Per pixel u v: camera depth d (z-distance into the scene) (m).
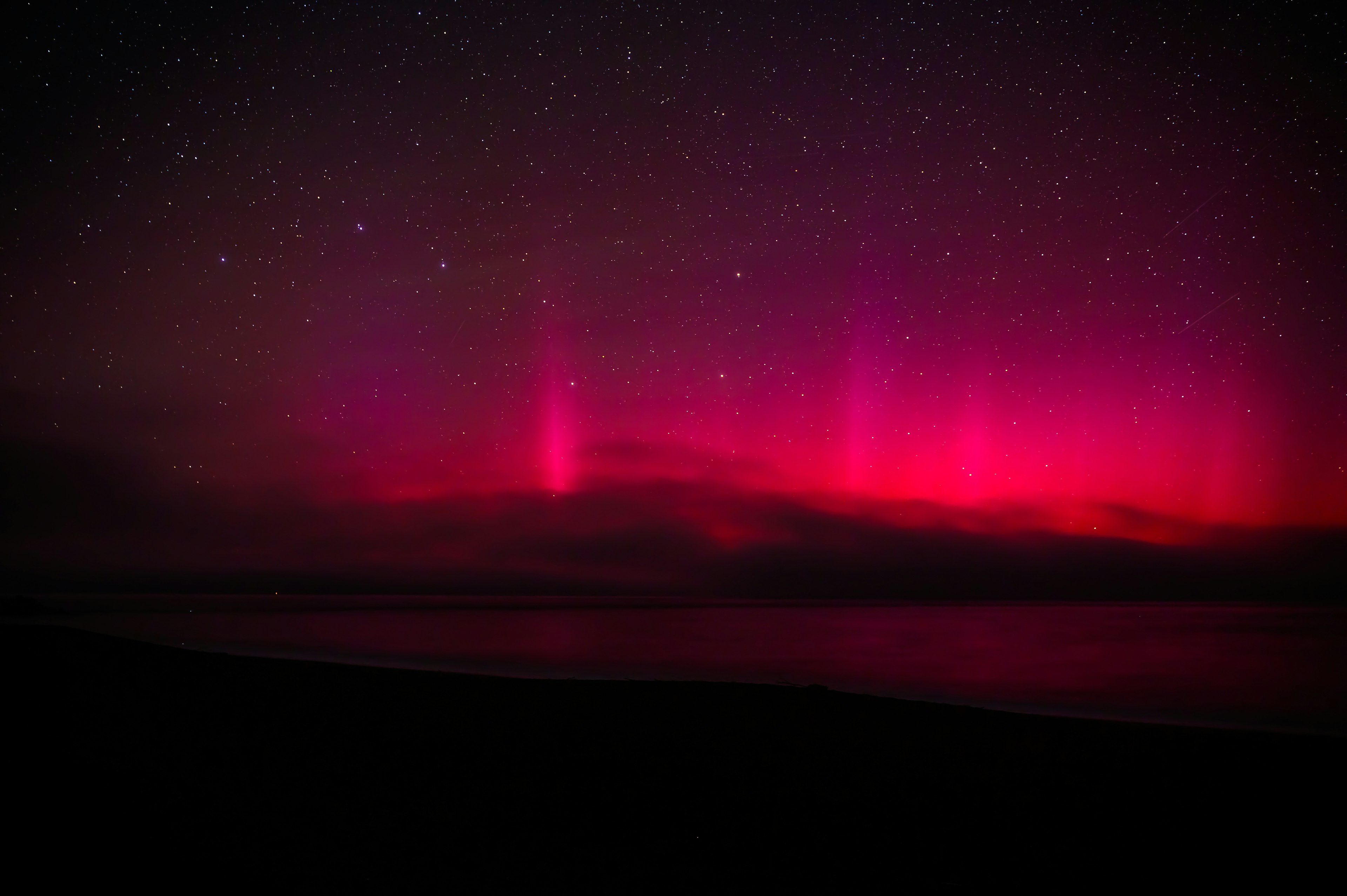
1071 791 3.53
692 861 2.83
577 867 2.75
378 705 4.62
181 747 3.73
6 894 2.28
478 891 2.53
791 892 2.62
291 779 3.43
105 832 2.75
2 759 3.38
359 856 2.72
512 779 3.56
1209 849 2.98
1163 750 4.06
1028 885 2.70
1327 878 2.76
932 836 3.08
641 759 3.87
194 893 2.37
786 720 4.49
